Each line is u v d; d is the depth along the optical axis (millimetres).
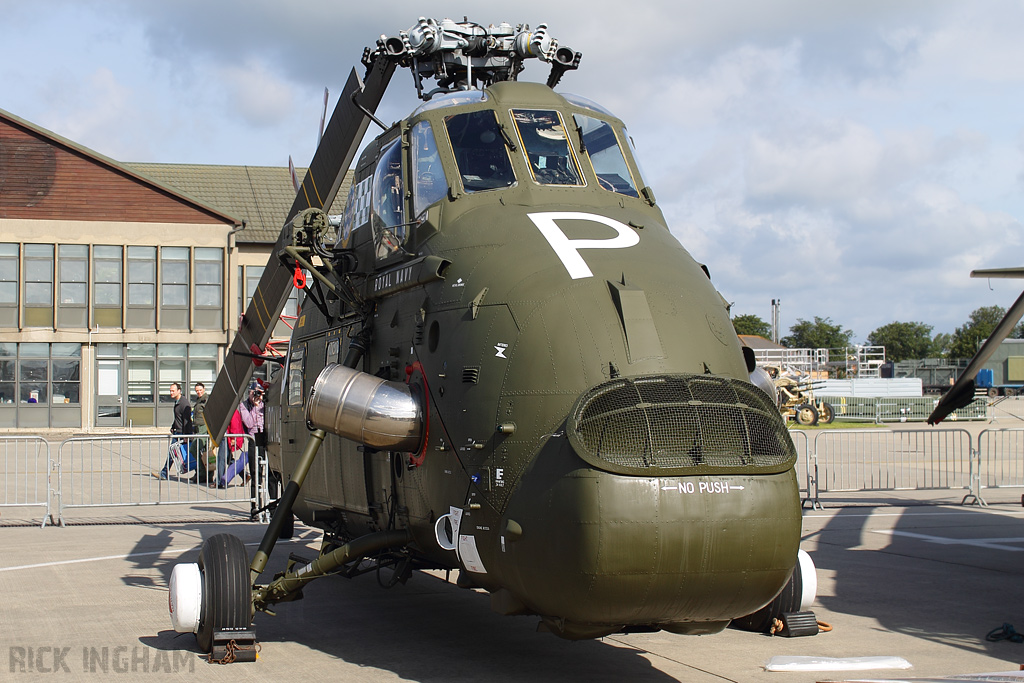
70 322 38812
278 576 7297
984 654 7016
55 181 38812
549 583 5188
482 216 6574
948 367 74375
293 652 7020
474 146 7066
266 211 42812
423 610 8547
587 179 6984
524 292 5809
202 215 39938
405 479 6648
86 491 18484
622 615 5117
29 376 38438
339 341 8367
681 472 5074
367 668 6559
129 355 39375
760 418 5406
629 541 4961
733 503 5109
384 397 6320
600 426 5145
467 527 5770
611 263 5922
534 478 5309
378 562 7281
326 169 8773
